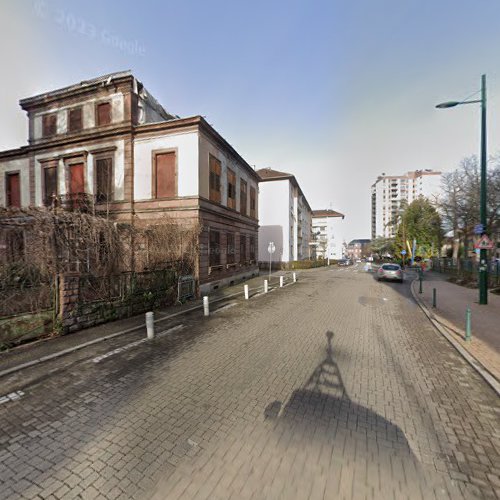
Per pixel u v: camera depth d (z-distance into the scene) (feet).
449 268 86.53
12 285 19.06
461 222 69.46
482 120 31.78
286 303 34.94
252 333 21.75
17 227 24.12
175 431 9.66
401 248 149.38
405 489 7.27
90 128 48.62
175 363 15.80
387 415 10.70
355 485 7.36
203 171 44.70
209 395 12.18
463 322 24.89
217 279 48.85
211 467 7.95
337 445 8.93
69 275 21.17
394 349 18.28
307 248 173.78
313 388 12.84
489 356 16.71
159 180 45.24
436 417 10.61
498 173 50.42
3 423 10.32
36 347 18.03
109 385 13.21
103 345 18.89
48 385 13.28
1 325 17.37
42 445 9.04
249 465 8.04
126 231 30.86
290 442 9.04
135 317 26.43
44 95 51.78
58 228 24.70
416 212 135.74
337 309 31.27
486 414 10.85
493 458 8.46
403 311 30.66
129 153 46.06
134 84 47.11
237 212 60.13
